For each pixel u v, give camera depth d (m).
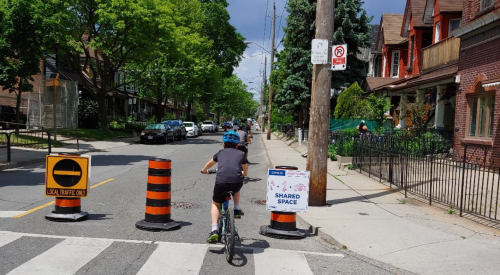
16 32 17.56
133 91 50.59
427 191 9.86
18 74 18.09
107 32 26.09
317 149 8.59
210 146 25.78
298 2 23.56
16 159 14.49
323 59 8.40
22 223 6.62
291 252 5.78
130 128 34.47
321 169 8.61
